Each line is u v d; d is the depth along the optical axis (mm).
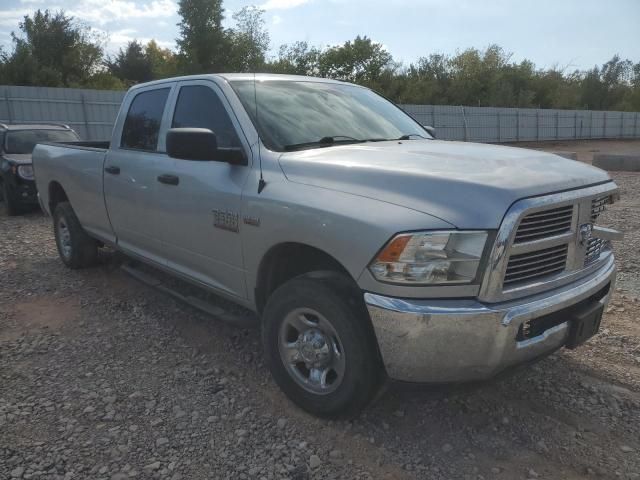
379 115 4289
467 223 2531
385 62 46281
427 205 2629
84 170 5328
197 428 3076
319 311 2934
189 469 2730
